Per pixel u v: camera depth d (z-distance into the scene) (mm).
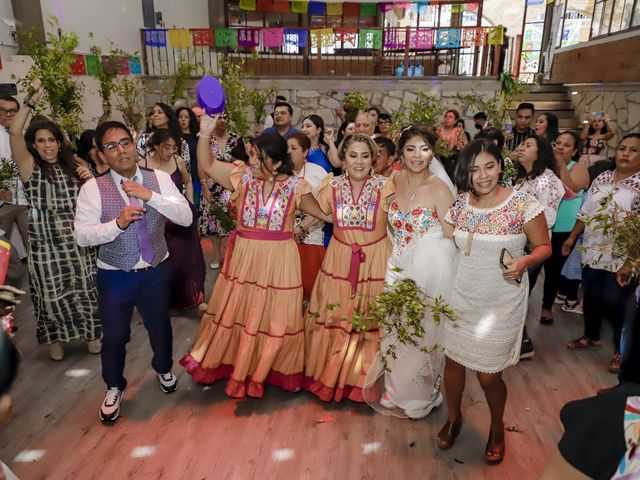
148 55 10102
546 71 12609
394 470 2588
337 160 4207
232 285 3068
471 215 2346
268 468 2592
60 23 7629
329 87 9438
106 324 2787
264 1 9836
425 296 2648
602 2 9320
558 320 4301
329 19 11695
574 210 3916
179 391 3234
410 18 11852
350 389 3057
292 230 3043
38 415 2990
